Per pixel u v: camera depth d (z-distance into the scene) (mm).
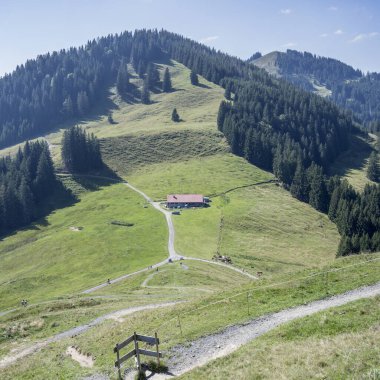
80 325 45781
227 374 21328
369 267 37188
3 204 166875
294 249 133625
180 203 167375
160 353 24656
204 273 90125
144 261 111000
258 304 32781
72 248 128875
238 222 149250
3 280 116875
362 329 24188
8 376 31547
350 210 156875
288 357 21516
